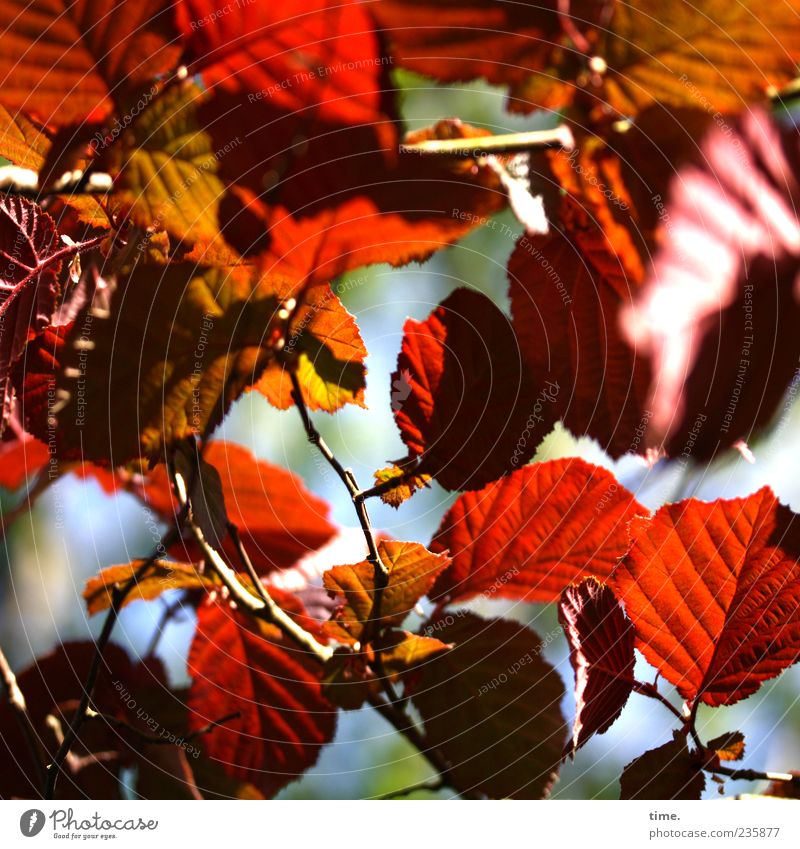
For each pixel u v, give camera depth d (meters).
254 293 0.89
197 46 0.88
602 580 0.89
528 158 0.93
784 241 0.95
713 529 0.89
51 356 0.89
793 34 0.91
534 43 0.91
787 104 0.95
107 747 0.92
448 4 0.89
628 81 0.92
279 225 0.89
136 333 0.89
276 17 0.88
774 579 0.89
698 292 0.94
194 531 0.90
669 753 0.88
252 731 0.92
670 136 0.93
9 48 0.87
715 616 0.89
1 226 0.88
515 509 0.91
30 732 0.90
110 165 0.89
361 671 0.88
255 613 0.89
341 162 0.89
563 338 0.93
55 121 0.88
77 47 0.88
